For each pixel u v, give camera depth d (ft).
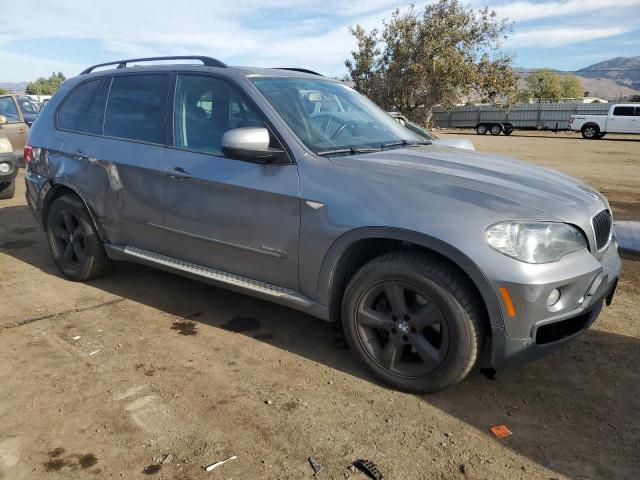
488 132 128.77
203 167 11.35
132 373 10.37
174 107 12.37
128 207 12.96
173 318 12.94
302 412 9.19
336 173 9.93
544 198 9.27
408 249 9.59
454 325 8.91
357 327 10.02
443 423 8.95
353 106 13.19
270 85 11.69
